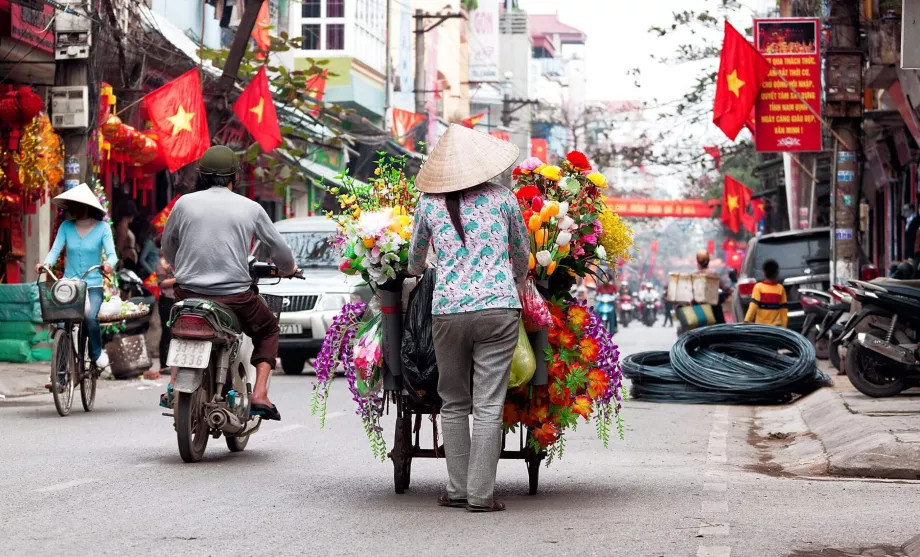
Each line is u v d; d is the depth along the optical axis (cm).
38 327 1706
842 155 1767
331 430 1026
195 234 823
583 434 1045
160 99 1788
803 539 556
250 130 2005
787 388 1338
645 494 704
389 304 664
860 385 1234
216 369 829
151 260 1927
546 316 651
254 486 721
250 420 891
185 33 2409
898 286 1224
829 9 1758
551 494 707
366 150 3734
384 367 676
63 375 1111
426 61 5400
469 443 655
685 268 14925
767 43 1814
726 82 1795
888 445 815
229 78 1992
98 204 1117
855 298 1252
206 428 835
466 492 652
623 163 3034
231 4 2469
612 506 659
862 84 1752
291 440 957
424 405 683
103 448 891
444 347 635
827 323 1460
